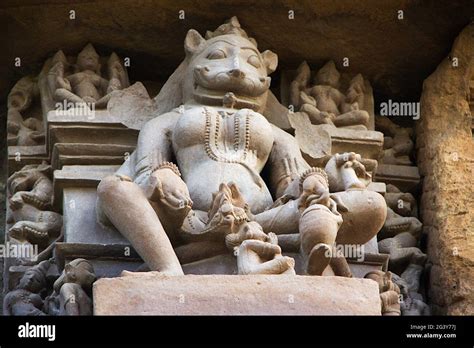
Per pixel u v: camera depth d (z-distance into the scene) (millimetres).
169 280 8312
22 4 10227
